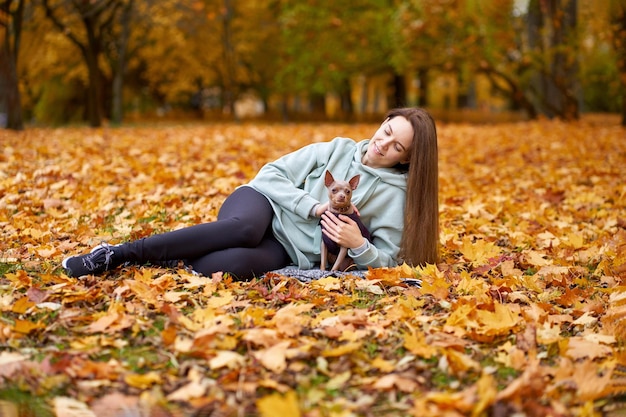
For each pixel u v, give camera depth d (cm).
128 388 244
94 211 554
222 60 2883
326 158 425
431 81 2866
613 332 304
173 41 2562
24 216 517
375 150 417
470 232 546
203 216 545
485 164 1001
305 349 270
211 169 796
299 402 237
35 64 2577
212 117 3353
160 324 304
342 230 388
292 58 2841
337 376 253
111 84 2800
